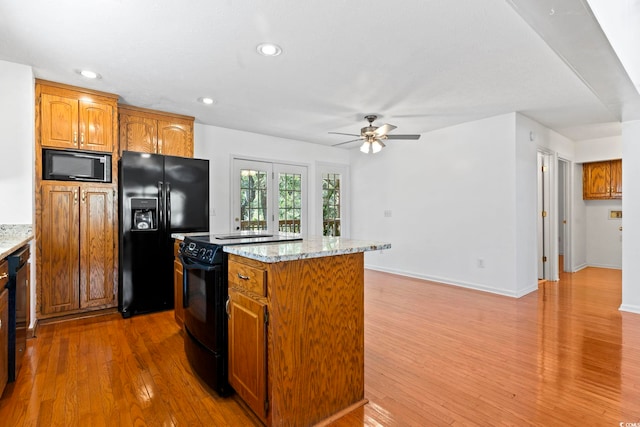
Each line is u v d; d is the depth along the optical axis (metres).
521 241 4.14
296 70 2.83
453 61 2.65
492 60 2.64
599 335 2.84
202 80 3.04
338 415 1.78
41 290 3.05
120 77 2.98
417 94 3.40
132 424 1.69
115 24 2.13
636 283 3.48
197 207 3.77
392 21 2.11
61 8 1.95
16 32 2.23
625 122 3.56
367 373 2.21
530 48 2.44
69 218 3.18
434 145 4.91
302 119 4.32
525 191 4.22
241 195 5.02
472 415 1.76
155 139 3.91
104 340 2.76
